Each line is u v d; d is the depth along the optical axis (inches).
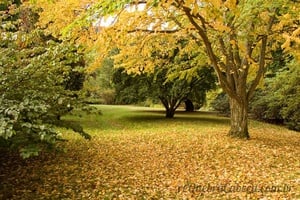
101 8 170.2
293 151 346.9
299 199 207.9
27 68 218.7
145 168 296.2
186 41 470.6
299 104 610.9
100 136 473.4
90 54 362.6
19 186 254.4
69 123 272.7
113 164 310.8
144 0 273.9
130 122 717.3
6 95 209.5
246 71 398.6
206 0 227.3
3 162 317.4
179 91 730.2
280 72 659.4
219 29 286.8
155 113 884.6
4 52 220.5
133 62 405.1
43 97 224.8
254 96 820.6
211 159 316.8
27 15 363.6
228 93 398.9
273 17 334.0
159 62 438.3
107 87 1192.8
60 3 289.7
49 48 230.7
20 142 193.8
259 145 370.6
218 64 390.0
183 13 316.2
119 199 225.9
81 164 312.0
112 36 299.1
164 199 223.1
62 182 262.2
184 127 621.3
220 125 658.8
